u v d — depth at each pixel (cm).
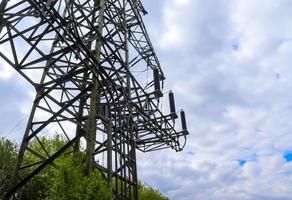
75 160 1105
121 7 1764
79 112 1363
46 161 1059
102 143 1357
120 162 1345
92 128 1187
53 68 1316
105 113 1460
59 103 1250
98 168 1210
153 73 1911
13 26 1001
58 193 984
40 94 1191
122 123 1468
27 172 1435
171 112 2061
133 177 1437
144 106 1825
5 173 1422
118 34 1612
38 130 1111
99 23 1409
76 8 1302
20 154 1079
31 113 1143
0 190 1345
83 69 1206
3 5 939
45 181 1230
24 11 1021
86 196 998
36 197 1248
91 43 1504
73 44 1120
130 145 1501
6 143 1551
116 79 1484
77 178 1007
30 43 1084
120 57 1466
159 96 1853
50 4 944
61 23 1021
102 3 1493
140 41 2023
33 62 1109
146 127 1902
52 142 1762
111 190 1146
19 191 1262
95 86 1248
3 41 1004
